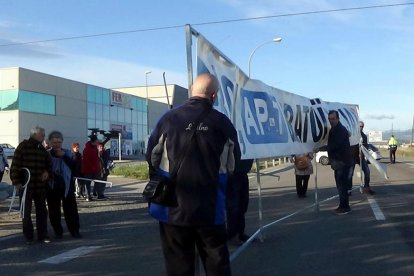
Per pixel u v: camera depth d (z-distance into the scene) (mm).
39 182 8172
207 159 3697
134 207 12438
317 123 9938
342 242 7723
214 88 3928
